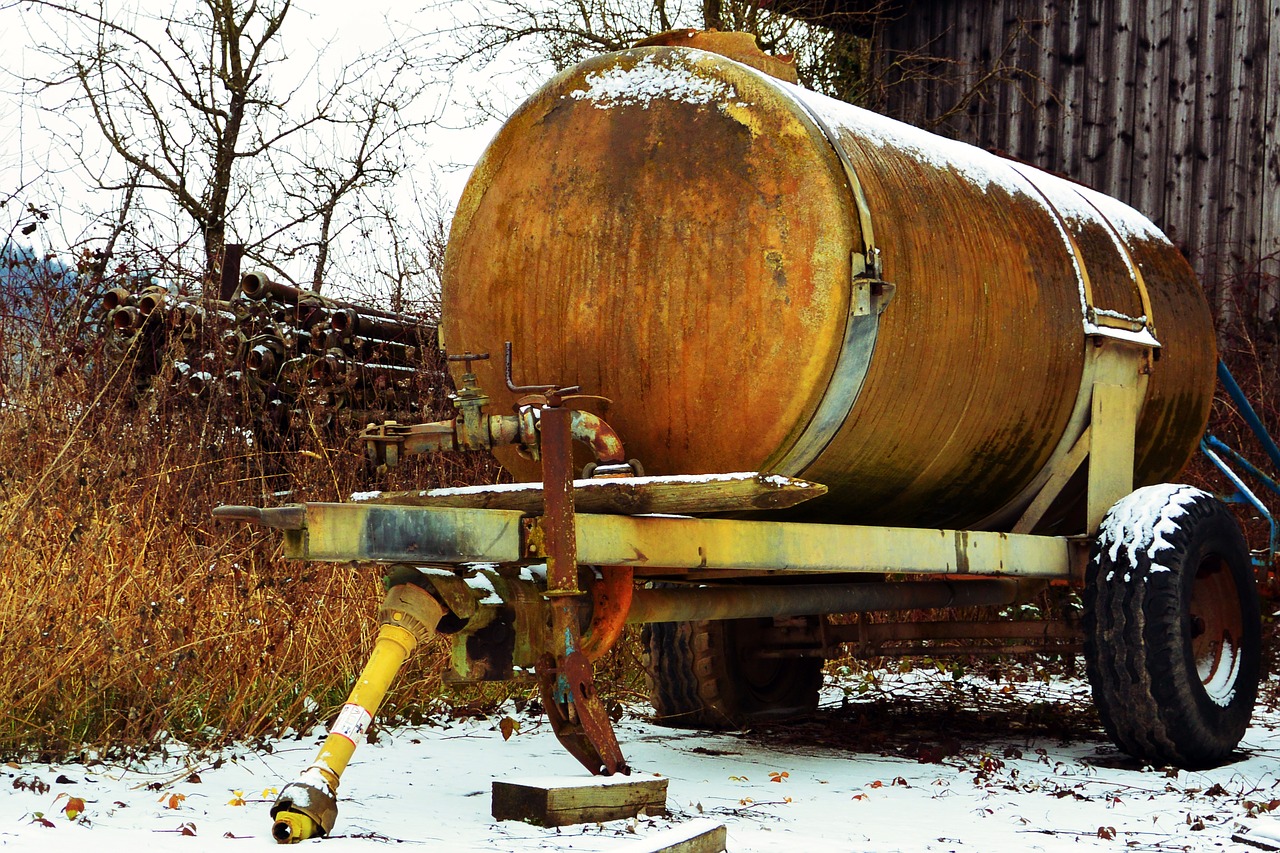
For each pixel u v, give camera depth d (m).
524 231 4.75
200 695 5.31
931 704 6.90
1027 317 5.08
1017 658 8.07
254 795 4.18
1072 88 11.90
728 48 4.71
